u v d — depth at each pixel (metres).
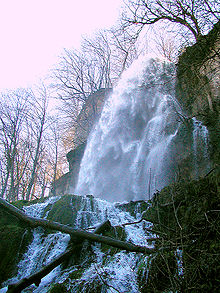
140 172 12.81
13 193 18.78
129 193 12.93
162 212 5.27
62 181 24.27
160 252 3.56
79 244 5.50
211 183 4.52
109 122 17.64
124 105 17.12
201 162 9.35
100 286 4.14
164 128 12.23
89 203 7.89
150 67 17.12
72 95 25.17
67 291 4.19
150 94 15.39
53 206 7.58
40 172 25.80
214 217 3.96
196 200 4.60
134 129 15.42
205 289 3.07
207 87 10.11
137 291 3.94
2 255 5.78
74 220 7.12
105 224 5.96
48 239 6.16
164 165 10.95
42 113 23.11
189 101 11.27
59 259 5.13
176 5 8.95
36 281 4.70
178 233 3.81
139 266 4.41
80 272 4.60
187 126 10.69
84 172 18.06
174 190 5.23
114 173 14.85
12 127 20.86
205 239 3.53
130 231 5.95
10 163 19.58
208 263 3.28
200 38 7.75
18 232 6.18
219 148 8.91
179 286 3.13
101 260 5.09
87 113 25.00
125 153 14.93
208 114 10.12
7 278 5.48
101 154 16.83
